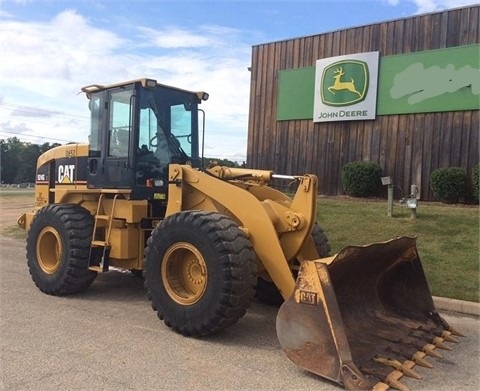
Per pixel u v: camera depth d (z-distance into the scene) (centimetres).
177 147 669
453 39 1132
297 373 400
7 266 837
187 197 568
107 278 750
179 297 493
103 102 659
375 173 1212
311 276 394
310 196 502
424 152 1173
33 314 552
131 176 613
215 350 448
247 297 463
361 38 1261
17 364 406
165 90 657
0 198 2606
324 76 1309
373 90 1235
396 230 909
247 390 368
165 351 443
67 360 416
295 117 1377
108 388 364
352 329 450
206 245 467
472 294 625
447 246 811
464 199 1100
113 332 493
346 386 364
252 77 1470
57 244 652
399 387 368
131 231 615
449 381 393
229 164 708
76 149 699
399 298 519
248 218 504
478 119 1099
